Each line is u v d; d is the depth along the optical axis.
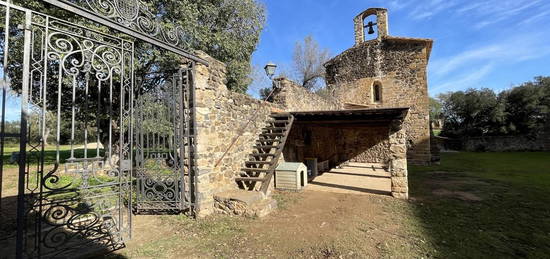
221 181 4.53
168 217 3.94
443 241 3.01
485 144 18.16
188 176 3.98
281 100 7.57
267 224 3.62
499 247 2.85
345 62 14.06
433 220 3.75
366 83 13.20
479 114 19.45
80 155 12.73
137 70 7.05
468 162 11.32
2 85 2.00
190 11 7.27
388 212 4.18
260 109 6.18
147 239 3.17
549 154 14.30
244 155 5.40
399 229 3.41
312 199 5.09
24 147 2.16
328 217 3.94
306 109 9.23
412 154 11.42
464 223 3.60
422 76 11.69
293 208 4.45
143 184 4.11
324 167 9.48
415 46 11.95
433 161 11.25
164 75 7.95
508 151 17.38
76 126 8.49
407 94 11.98
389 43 12.59
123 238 3.19
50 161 10.38
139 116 4.19
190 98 4.02
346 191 5.81
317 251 2.80
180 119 3.91
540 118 17.00
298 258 2.66
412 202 4.78
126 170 3.12
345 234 3.25
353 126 9.03
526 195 5.16
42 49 2.36
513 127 17.66
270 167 5.02
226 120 4.79
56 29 2.42
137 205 4.10
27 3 4.82
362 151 12.52
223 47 8.63
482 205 4.49
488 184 6.34
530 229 3.36
